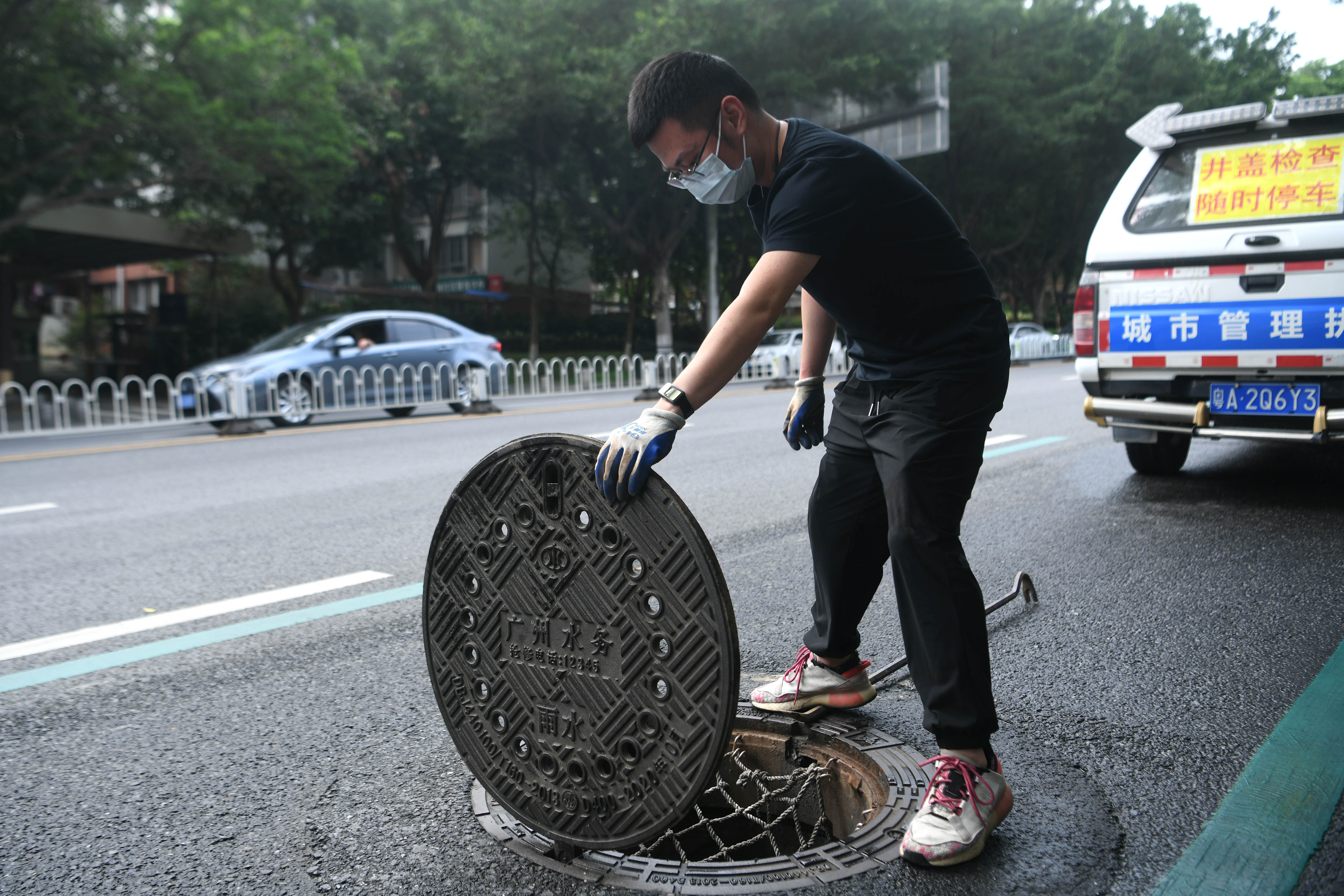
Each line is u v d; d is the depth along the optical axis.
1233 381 4.80
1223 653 2.95
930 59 21.38
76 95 14.12
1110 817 2.02
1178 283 4.89
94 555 4.95
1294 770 2.19
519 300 36.28
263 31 15.68
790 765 2.43
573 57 19.95
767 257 1.82
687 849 2.35
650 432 1.71
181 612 3.84
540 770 1.92
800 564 4.20
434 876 1.89
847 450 2.24
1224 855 1.86
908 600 1.97
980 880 1.80
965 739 1.91
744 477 6.60
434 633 2.04
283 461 8.45
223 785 2.33
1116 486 5.69
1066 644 3.09
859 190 1.85
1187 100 27.59
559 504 1.84
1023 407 10.63
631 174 23.09
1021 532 4.62
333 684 3.00
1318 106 4.61
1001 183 29.23
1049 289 45.44
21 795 2.32
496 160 25.02
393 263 39.03
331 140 17.16
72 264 22.50
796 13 20.39
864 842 1.94
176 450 9.60
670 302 35.56
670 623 1.72
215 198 19.83
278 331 26.36
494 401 16.22
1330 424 4.46
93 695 2.97
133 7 14.08
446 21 21.03
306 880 1.89
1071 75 27.86
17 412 17.53
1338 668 2.79
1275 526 4.55
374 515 5.78
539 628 1.89
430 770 2.37
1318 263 4.48
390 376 13.28
